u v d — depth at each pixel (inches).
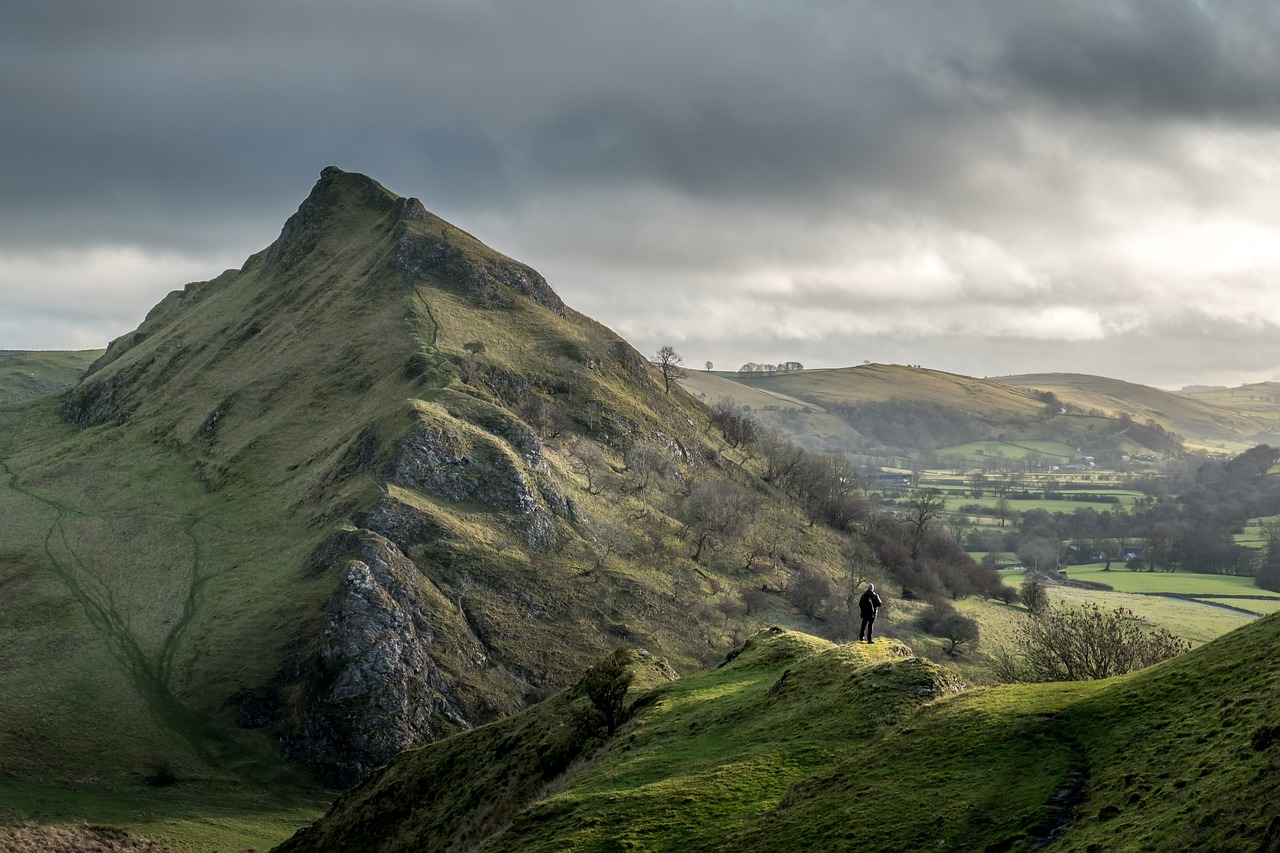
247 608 5767.7
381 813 2869.1
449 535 6304.1
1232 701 1186.0
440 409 7421.3
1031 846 1109.7
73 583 6412.4
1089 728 1334.9
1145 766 1154.7
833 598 7485.2
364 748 4847.4
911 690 1743.4
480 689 5364.2
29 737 4586.6
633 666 2928.2
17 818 3809.1
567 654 5836.6
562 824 1676.9
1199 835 954.7
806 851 1291.8
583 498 7598.4
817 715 1824.6
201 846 3900.1
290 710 5064.0
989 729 1433.3
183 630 5728.3
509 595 6082.7
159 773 4544.8
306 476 7500.0
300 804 4559.5
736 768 1674.5
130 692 5137.8
